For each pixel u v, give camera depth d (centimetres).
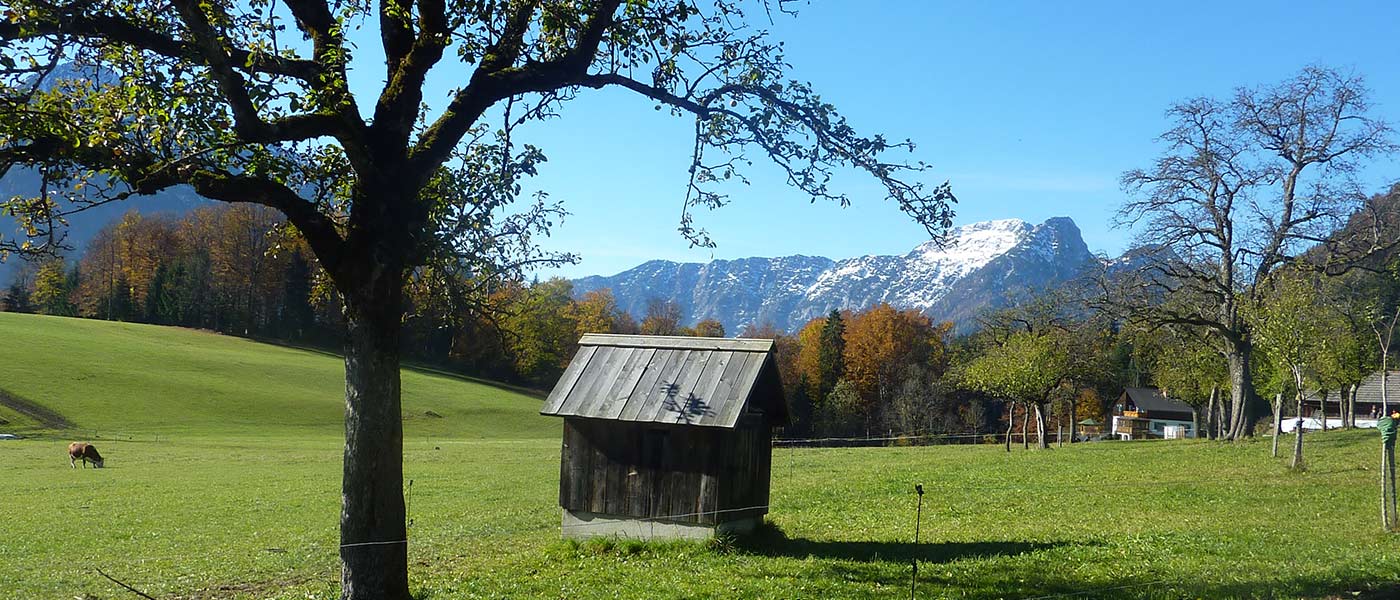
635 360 2194
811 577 1673
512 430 9569
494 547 2262
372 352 1277
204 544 2573
